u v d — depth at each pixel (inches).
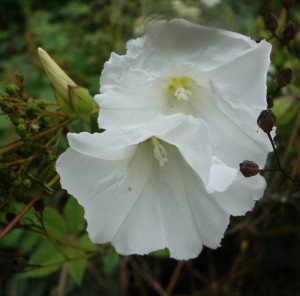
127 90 6.1
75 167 6.1
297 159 8.6
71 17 14.6
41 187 6.8
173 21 6.0
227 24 6.8
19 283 11.5
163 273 11.9
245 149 6.6
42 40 12.1
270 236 10.5
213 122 6.8
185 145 6.0
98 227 6.3
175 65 6.4
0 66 12.2
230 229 10.2
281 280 11.2
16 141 6.8
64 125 7.2
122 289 10.8
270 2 12.5
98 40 10.9
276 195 8.6
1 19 15.7
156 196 6.9
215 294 10.8
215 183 6.1
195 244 6.8
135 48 6.0
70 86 6.8
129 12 11.3
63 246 8.4
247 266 10.6
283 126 8.1
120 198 6.5
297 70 9.8
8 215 6.9
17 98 6.7
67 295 11.3
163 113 6.7
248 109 6.4
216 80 6.5
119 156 6.4
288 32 7.7
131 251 6.6
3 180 6.7
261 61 6.1
